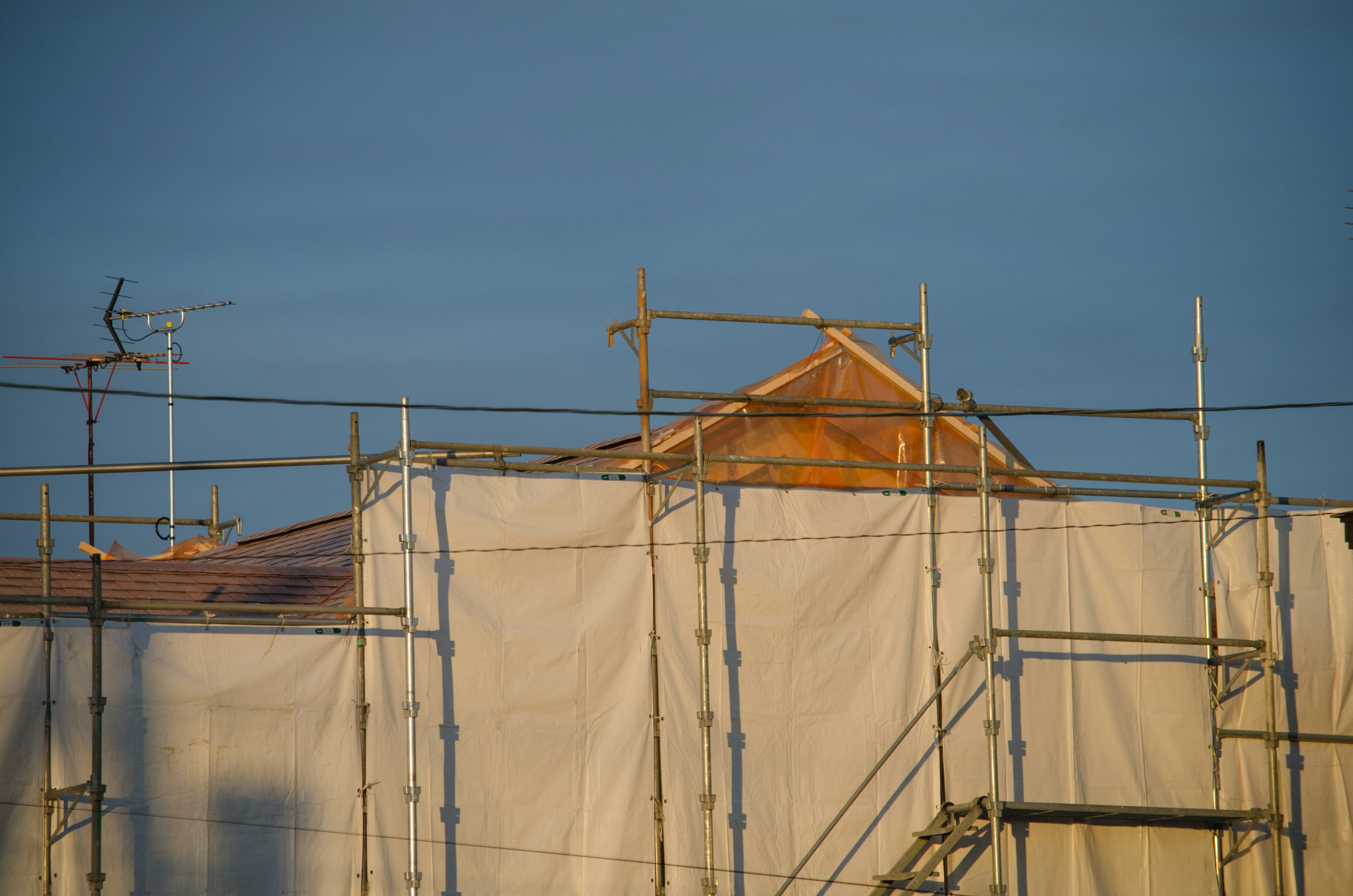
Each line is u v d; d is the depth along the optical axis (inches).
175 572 2576.3
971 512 2795.3
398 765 2383.1
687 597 2593.5
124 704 2268.7
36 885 2198.6
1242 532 2974.9
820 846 2593.5
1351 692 2970.0
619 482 2583.7
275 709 2343.8
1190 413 2935.5
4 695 2226.9
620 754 2503.7
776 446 2883.9
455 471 2481.5
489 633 2461.9
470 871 2390.5
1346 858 2910.9
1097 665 2834.6
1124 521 2898.6
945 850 2578.7
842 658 2662.4
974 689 2746.1
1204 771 2864.2
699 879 2509.8
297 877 2310.5
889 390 2935.5
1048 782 2760.8
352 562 2701.8
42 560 2295.8
